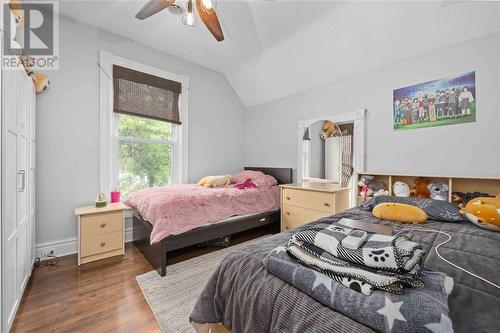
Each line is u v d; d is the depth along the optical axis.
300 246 0.82
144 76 2.84
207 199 2.25
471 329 0.52
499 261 0.87
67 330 1.25
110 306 1.46
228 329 0.86
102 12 2.26
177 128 3.25
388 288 0.60
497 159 1.72
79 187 2.38
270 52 2.92
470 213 1.37
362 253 0.69
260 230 3.17
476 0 1.65
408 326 0.50
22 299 1.51
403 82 2.22
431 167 2.04
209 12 1.66
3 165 1.11
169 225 1.89
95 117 2.48
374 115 2.44
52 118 2.22
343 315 0.60
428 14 1.85
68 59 2.31
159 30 2.55
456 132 1.91
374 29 2.12
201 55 3.12
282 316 0.68
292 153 3.34
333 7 2.07
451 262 0.87
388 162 2.33
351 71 2.60
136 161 2.88
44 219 2.18
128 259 2.17
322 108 2.96
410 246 0.71
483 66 1.78
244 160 4.11
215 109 3.65
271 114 3.65
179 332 1.24
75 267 2.00
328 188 2.51
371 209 1.80
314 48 2.58
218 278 0.96
